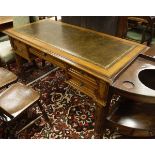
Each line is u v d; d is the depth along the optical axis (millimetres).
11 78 1920
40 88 2453
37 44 1849
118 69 1427
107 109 1565
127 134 1613
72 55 1624
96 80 1459
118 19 2361
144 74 1538
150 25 2521
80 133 1849
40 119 2000
